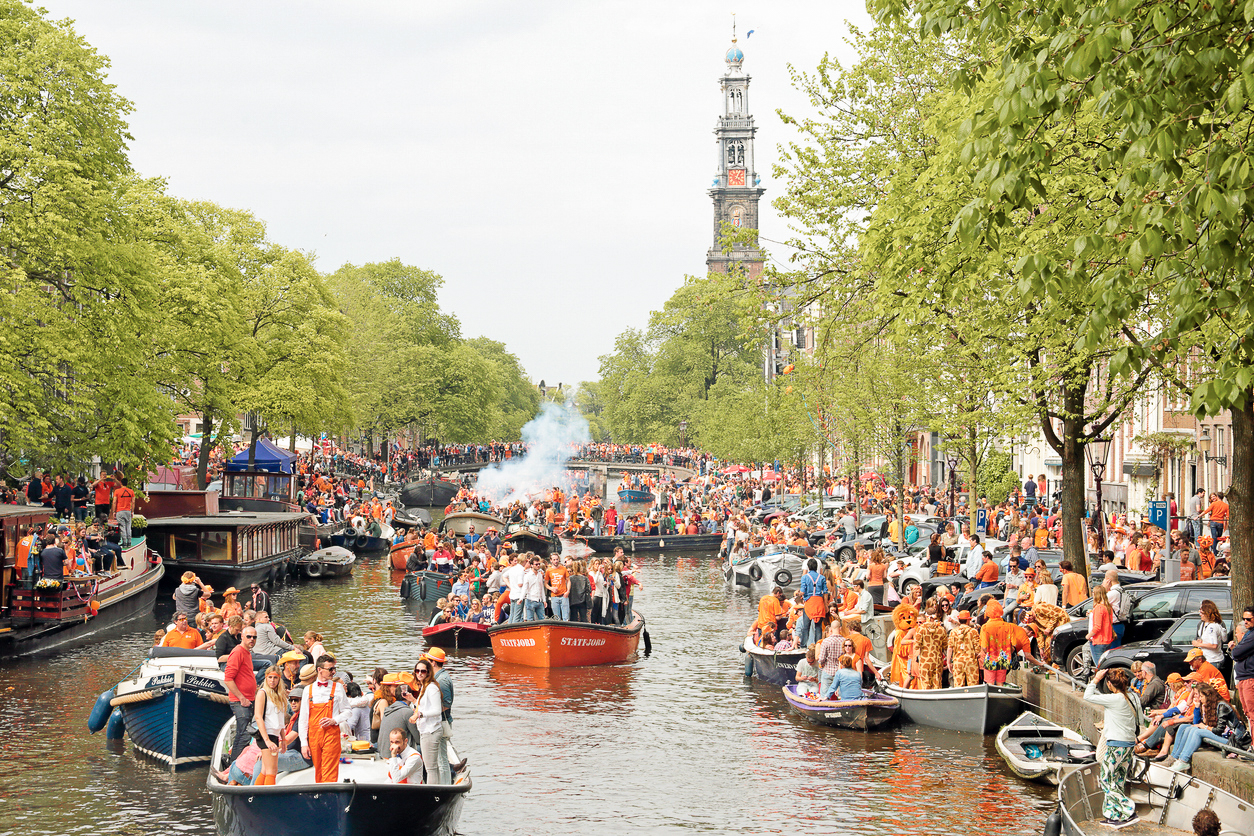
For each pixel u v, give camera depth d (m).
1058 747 19.16
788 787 19.23
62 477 41.47
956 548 39.62
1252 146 10.55
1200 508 36.66
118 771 19.88
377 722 17.94
